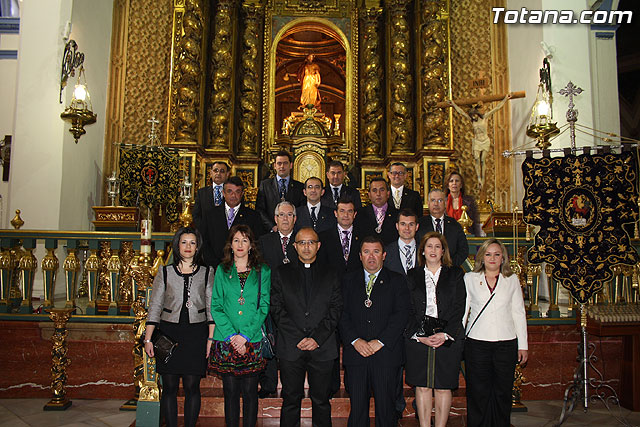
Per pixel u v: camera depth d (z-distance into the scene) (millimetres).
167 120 10219
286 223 4461
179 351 3752
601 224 4941
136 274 4695
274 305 3910
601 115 8523
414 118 10508
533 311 5867
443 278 3936
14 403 5328
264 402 4652
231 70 10336
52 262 5695
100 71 9961
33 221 7852
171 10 10734
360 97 10844
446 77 10102
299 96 12758
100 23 9922
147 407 4430
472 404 4031
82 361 5574
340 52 12562
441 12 10297
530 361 5668
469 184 10406
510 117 10328
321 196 5488
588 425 4723
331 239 4559
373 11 10898
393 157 10141
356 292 3959
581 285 4922
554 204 5031
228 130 10148
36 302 7043
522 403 5445
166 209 8125
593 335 5426
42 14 8281
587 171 4992
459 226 4789
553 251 4984
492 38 10711
